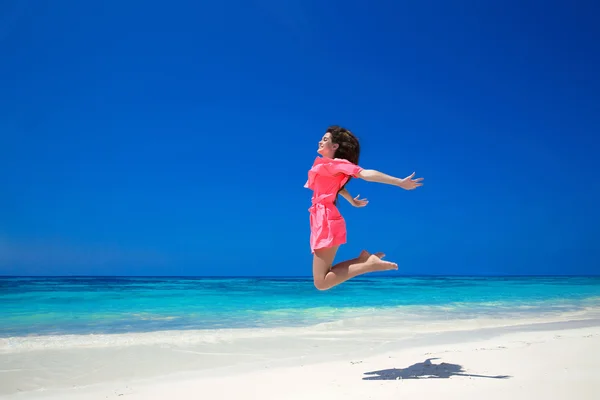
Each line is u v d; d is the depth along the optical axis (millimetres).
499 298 16219
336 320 9625
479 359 5020
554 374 4082
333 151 4277
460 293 18969
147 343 6570
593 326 8883
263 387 4102
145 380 4703
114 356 5758
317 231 4023
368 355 5859
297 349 6340
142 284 27359
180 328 8320
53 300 13742
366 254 4051
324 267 3980
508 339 7090
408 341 7004
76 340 6895
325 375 4559
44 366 5262
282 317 10102
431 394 3488
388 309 11945
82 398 3994
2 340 6852
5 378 4777
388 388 3775
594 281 37219
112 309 11453
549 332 7883
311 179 4223
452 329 8406
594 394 3348
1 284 24953
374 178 3762
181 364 5430
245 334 7629
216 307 12227
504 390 3533
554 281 37188
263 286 24688
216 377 4730
